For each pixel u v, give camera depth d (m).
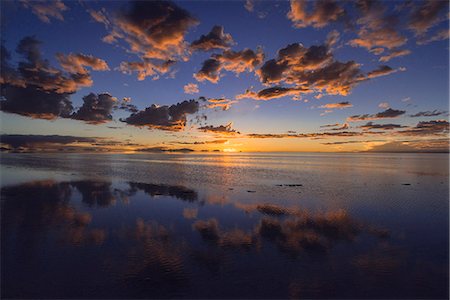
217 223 18.41
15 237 15.34
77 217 19.69
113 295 9.78
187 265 12.08
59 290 10.09
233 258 12.83
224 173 54.75
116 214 20.62
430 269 11.70
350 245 14.43
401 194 29.41
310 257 12.94
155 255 13.12
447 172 56.00
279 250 13.77
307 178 45.19
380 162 107.44
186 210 21.98
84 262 12.32
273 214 20.75
